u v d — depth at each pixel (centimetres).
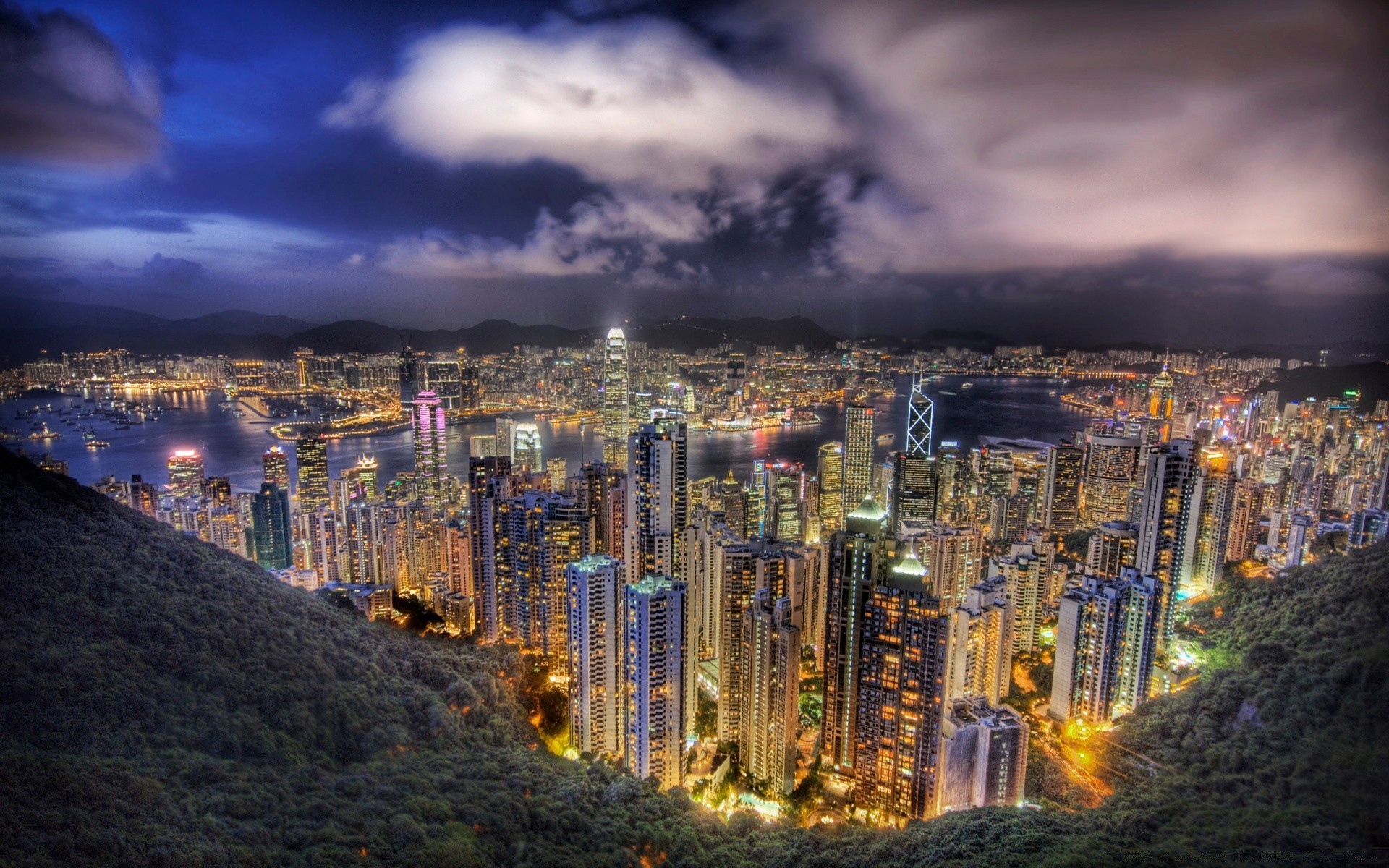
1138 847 12319
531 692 19500
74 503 16950
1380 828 11800
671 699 15975
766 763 16450
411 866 10481
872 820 15250
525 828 12350
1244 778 14000
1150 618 18425
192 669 13338
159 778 11012
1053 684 19338
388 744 14188
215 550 18562
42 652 12119
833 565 16638
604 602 16662
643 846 12825
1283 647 16962
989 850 12406
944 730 15038
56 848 9169
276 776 12006
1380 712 13788
